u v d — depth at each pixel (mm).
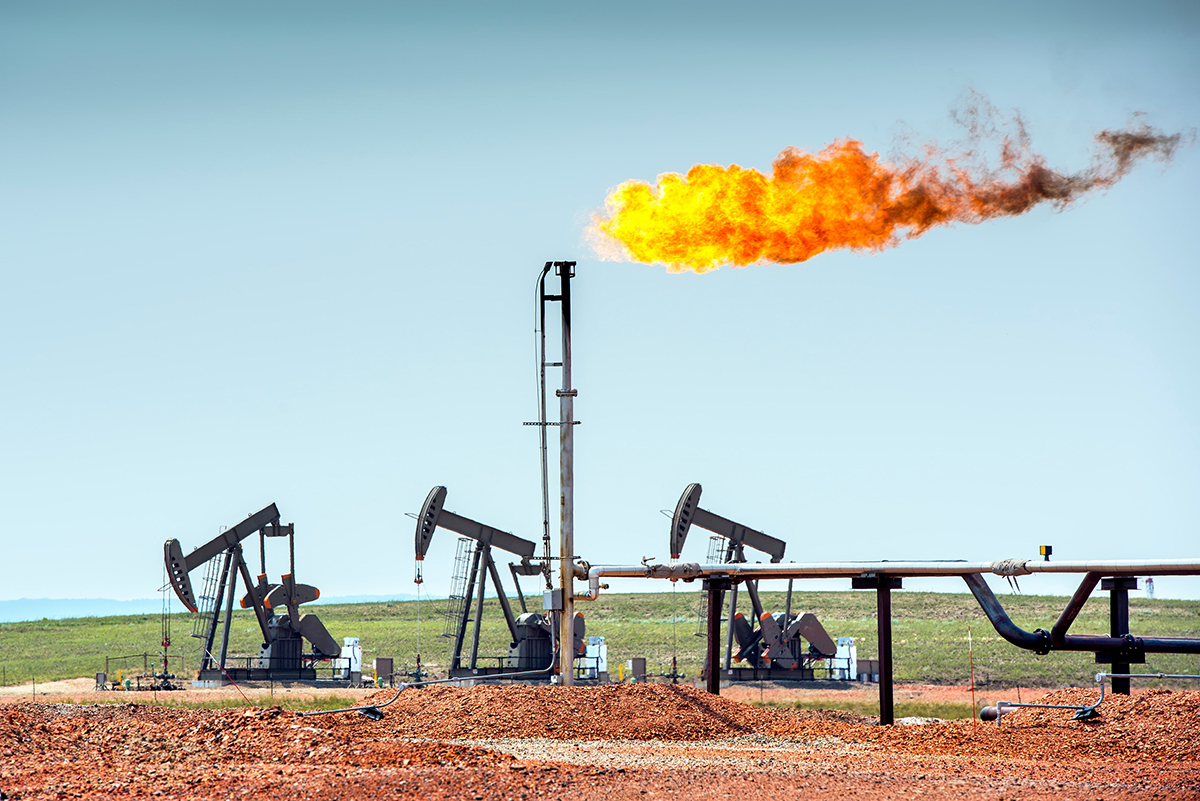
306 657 56469
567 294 30484
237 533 54656
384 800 14070
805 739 23938
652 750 21938
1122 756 20531
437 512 51344
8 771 16344
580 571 30297
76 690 51031
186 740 18969
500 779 15430
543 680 51906
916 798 15094
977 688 53781
